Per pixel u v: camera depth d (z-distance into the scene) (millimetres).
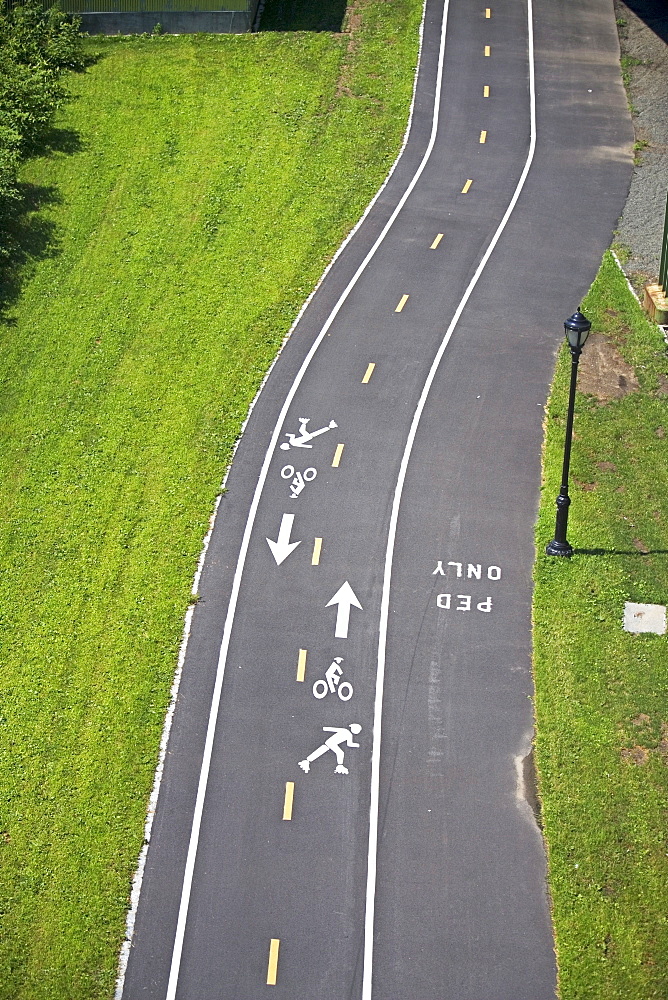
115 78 52031
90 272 42281
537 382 37188
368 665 28984
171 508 33094
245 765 26938
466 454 34656
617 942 23203
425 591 30703
